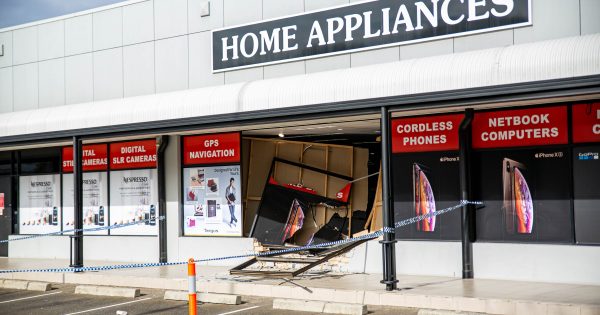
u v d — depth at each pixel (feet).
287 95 46.96
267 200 61.26
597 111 42.39
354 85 43.78
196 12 58.65
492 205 45.75
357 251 49.67
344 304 37.93
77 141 57.52
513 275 44.09
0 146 63.26
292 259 46.96
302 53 53.11
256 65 55.31
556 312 34.32
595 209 42.42
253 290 44.73
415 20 48.14
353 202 61.72
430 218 47.91
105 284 52.16
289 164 62.95
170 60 60.03
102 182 64.90
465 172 45.70
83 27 65.36
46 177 69.41
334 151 62.95
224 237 57.16
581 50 36.88
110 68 63.57
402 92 41.83
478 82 39.50
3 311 42.32
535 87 37.91
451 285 42.06
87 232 65.31
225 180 58.29
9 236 70.90
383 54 49.52
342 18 51.31
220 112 50.29
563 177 43.52
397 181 49.29
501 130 45.60
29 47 68.95
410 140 48.91
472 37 45.91
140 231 62.44
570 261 42.34
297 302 39.65
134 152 63.05
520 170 44.91
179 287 48.62
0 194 72.64
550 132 43.96
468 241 45.44
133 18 62.23
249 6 55.93
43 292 49.80
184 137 60.39
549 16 43.14
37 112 61.36
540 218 44.14
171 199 60.34
